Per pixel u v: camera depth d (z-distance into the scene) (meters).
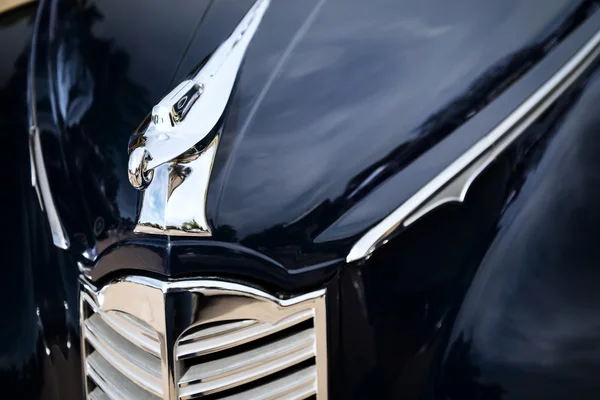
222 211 1.04
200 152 1.06
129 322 1.10
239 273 1.04
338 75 1.14
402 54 1.15
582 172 1.13
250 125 1.10
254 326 1.06
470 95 1.12
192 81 1.14
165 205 1.04
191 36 1.28
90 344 1.21
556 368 1.02
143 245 1.06
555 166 1.13
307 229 1.05
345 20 1.20
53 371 1.28
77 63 1.36
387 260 1.07
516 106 1.13
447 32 1.17
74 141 1.26
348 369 1.08
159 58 1.27
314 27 1.20
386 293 1.08
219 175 1.06
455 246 1.11
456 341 1.08
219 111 1.10
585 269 1.07
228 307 1.04
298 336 1.07
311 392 1.08
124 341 1.14
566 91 1.17
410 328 1.10
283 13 1.23
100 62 1.33
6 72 1.57
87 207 1.18
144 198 1.06
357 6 1.22
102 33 1.38
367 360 1.09
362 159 1.08
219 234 1.03
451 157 1.09
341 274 1.06
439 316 1.10
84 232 1.18
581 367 1.01
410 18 1.19
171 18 1.33
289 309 1.05
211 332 1.04
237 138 1.08
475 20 1.18
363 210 1.06
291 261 1.04
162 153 1.05
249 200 1.05
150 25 1.33
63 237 1.22
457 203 1.10
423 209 1.08
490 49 1.16
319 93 1.12
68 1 1.53
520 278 1.08
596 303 1.05
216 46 1.24
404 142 1.09
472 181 1.10
